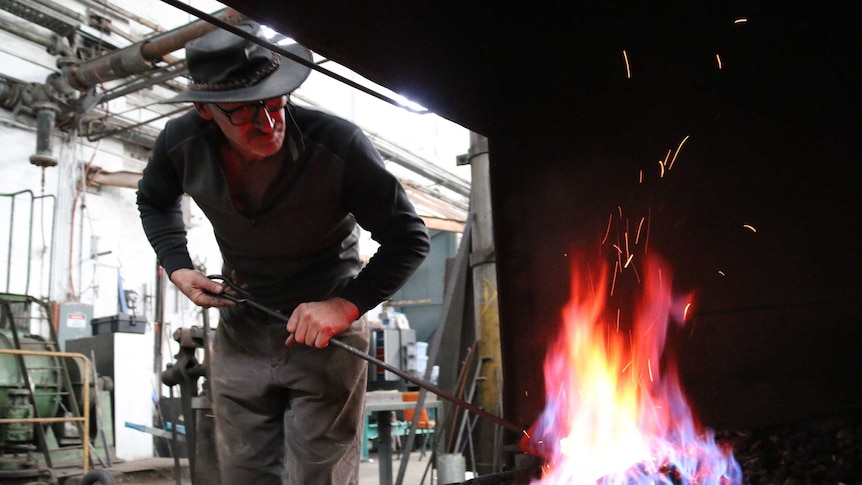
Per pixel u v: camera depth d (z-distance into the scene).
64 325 6.66
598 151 1.92
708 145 1.76
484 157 4.23
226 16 4.54
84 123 7.86
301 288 1.80
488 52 1.90
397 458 7.56
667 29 1.82
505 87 1.98
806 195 1.61
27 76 7.28
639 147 1.86
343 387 1.80
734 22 1.72
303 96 9.84
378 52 1.57
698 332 1.76
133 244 8.40
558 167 1.98
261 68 1.48
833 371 1.56
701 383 1.74
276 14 1.33
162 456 6.03
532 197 2.02
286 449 1.84
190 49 1.48
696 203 1.77
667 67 1.82
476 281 4.20
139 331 6.08
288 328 1.62
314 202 1.67
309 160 1.63
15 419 4.14
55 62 7.53
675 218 1.80
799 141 1.62
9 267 7.09
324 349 1.77
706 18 1.76
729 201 1.72
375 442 8.14
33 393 4.43
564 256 1.95
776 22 1.66
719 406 1.71
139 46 6.67
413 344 8.27
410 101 1.76
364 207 1.73
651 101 1.85
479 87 1.90
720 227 1.74
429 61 1.72
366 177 1.68
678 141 1.80
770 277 1.66
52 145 7.32
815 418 1.57
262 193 1.65
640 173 1.86
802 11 1.62
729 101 1.73
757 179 1.68
